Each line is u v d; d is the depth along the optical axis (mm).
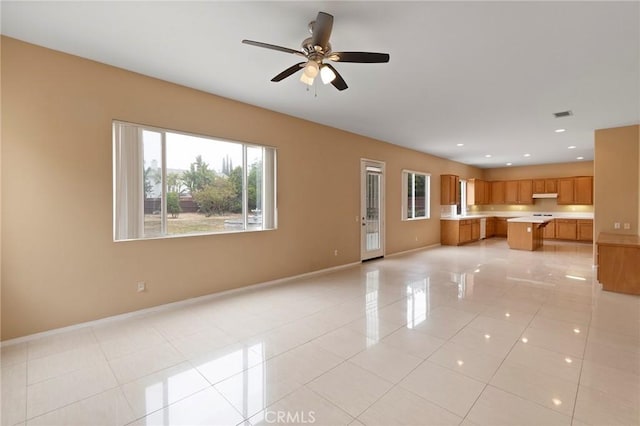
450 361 2365
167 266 3525
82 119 2943
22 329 2678
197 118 3730
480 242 9516
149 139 3398
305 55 2346
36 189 2729
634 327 2971
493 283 4617
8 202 2607
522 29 2410
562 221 9648
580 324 3053
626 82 3420
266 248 4508
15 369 2262
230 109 4047
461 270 5508
